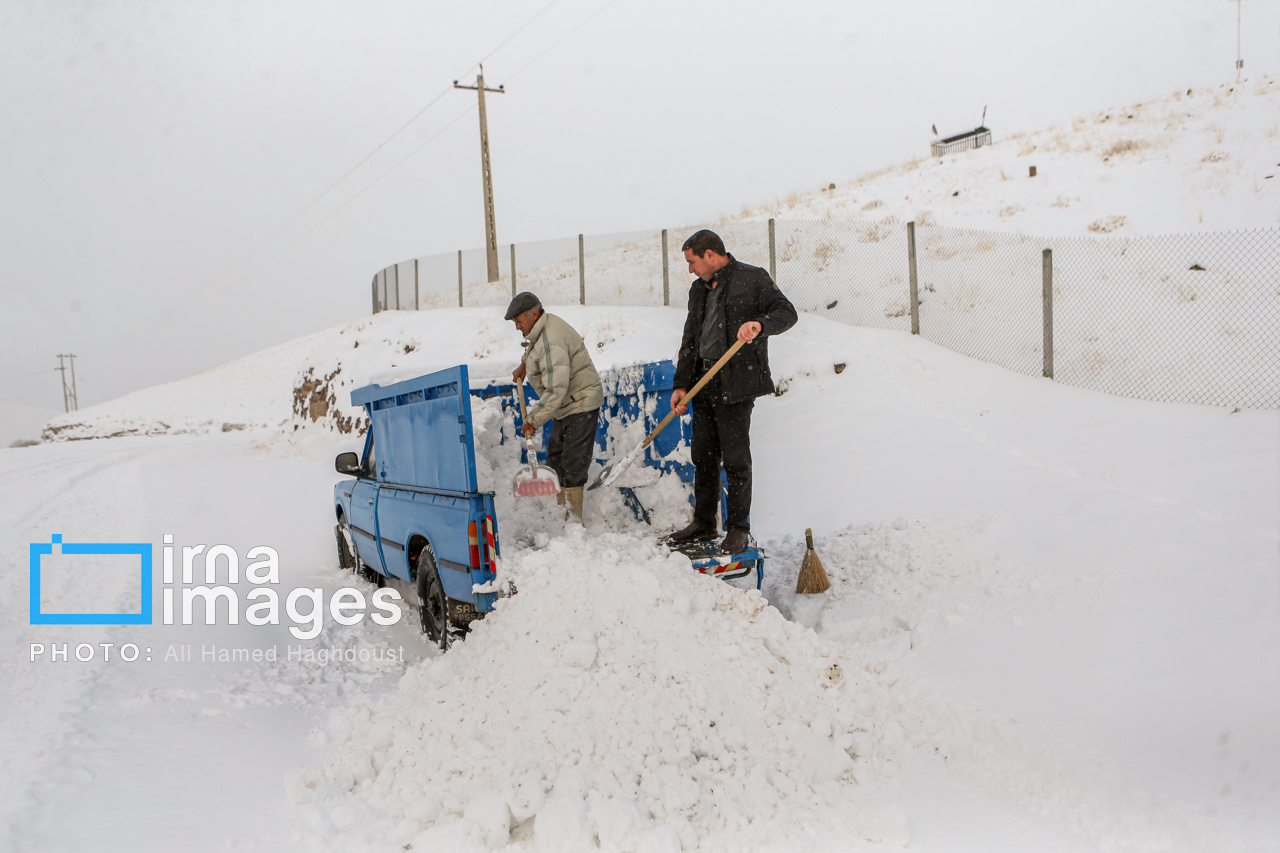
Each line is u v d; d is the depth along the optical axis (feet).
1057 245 51.88
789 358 43.16
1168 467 24.71
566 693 12.62
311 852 9.53
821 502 29.50
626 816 9.66
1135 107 102.83
